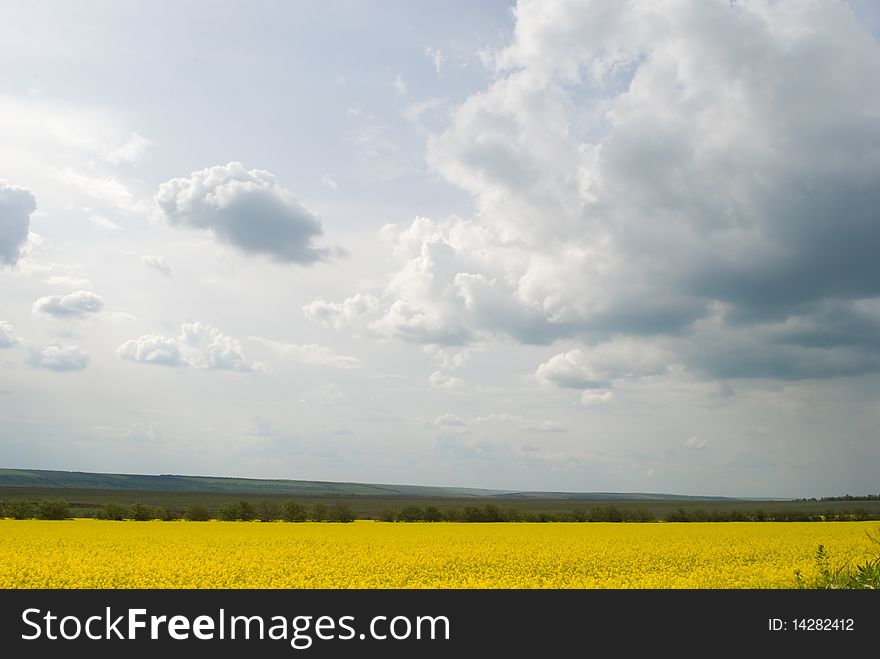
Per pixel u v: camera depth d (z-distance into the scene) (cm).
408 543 3284
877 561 1481
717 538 3653
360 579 2139
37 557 2512
